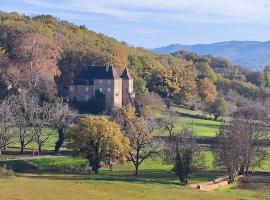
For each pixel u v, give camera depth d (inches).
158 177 4202.8
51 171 4158.5
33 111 5418.3
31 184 3011.8
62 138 5014.8
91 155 4190.5
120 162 4266.7
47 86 7736.2
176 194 3142.2
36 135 5098.4
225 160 4372.5
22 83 7805.1
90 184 3206.2
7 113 5078.7
